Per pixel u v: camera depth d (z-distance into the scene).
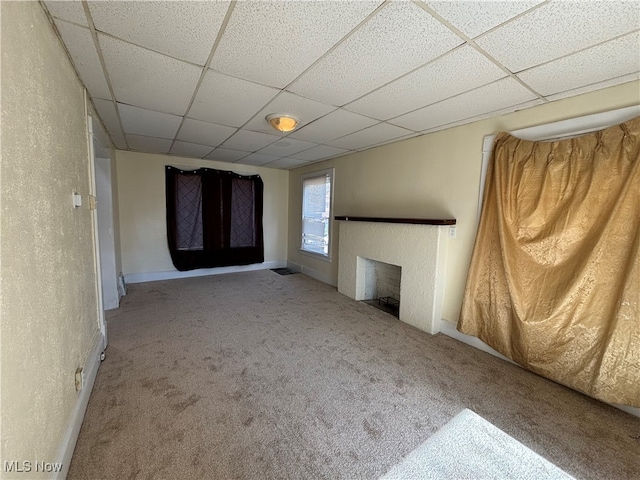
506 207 2.27
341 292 4.20
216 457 1.37
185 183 4.75
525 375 2.14
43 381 1.09
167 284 4.50
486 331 2.46
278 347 2.52
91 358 1.92
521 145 2.22
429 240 2.85
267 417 1.65
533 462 1.18
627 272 1.68
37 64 1.15
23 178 0.99
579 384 1.87
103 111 2.53
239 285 4.57
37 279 1.07
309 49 1.55
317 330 2.90
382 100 2.21
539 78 1.78
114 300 3.37
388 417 1.67
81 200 1.85
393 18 1.28
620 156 1.74
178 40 1.48
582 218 1.88
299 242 5.57
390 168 3.56
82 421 1.55
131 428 1.53
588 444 1.50
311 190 5.20
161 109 2.48
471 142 2.65
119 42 1.49
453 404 1.80
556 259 1.99
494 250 2.40
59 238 1.37
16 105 0.95
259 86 2.02
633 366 1.66
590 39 1.38
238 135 3.29
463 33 1.38
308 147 3.82
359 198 4.08
